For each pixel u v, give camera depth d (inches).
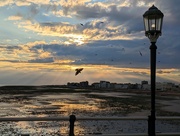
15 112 1818.4
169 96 5172.2
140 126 1163.9
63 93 5551.2
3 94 4808.1
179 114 1892.2
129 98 3902.6
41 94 4953.3
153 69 295.3
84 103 2748.5
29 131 1024.2
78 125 1152.2
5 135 951.0
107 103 2790.4
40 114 1717.5
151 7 300.2
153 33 293.4
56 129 1069.1
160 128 1152.2
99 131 1042.1
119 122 1238.3
